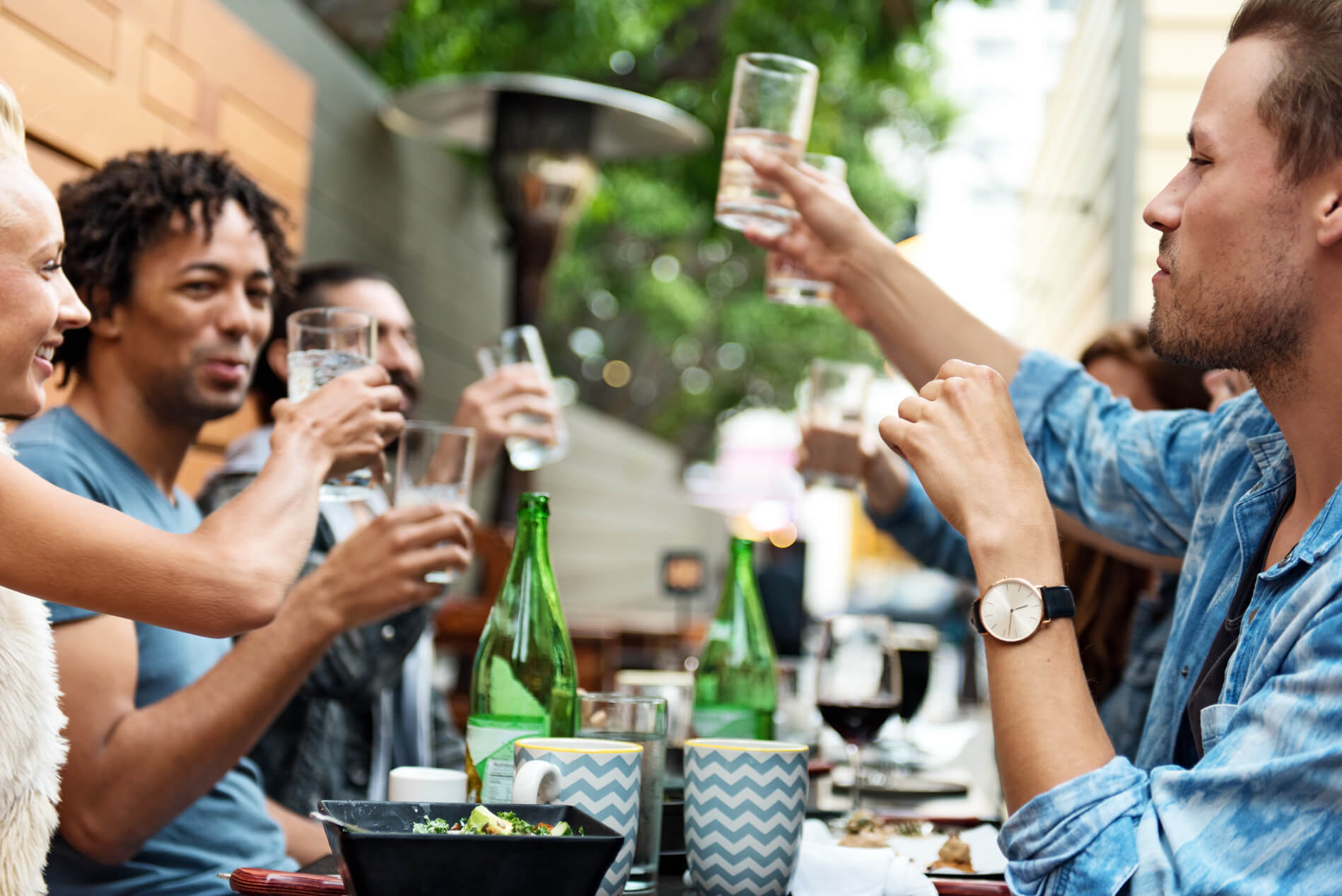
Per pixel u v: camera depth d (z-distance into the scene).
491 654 1.36
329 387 1.38
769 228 1.80
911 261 1.76
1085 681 1.05
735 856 1.18
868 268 1.76
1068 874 0.98
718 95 6.72
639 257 10.62
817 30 6.28
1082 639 2.04
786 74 1.79
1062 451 1.62
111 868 1.56
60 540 1.11
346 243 4.66
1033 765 1.02
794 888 1.21
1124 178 4.32
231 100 3.30
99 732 1.46
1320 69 1.02
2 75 2.22
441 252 5.76
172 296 1.65
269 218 1.77
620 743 1.18
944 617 9.41
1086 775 1.00
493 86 4.29
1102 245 4.73
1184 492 1.46
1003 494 1.09
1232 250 1.07
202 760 1.46
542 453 2.46
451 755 2.35
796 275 1.82
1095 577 2.02
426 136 4.83
